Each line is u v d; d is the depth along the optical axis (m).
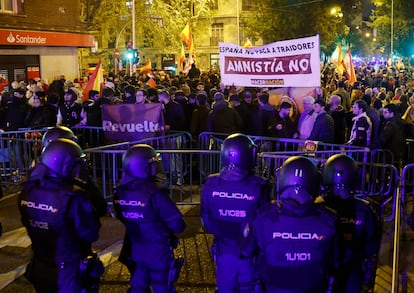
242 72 9.52
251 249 3.39
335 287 3.64
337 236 3.36
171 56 44.84
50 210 3.83
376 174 8.03
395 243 5.34
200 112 10.56
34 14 20.75
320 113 8.58
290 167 3.31
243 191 4.08
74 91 10.74
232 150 4.11
